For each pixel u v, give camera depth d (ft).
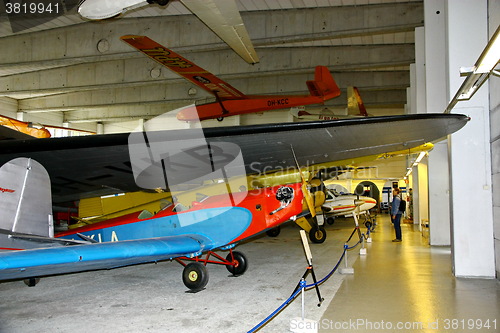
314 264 22.82
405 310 13.23
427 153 32.63
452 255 19.40
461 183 18.69
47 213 16.25
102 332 11.66
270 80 53.57
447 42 19.31
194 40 35.50
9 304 15.02
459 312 12.96
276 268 21.72
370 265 22.03
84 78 47.60
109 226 20.33
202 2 22.86
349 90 49.78
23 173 15.35
